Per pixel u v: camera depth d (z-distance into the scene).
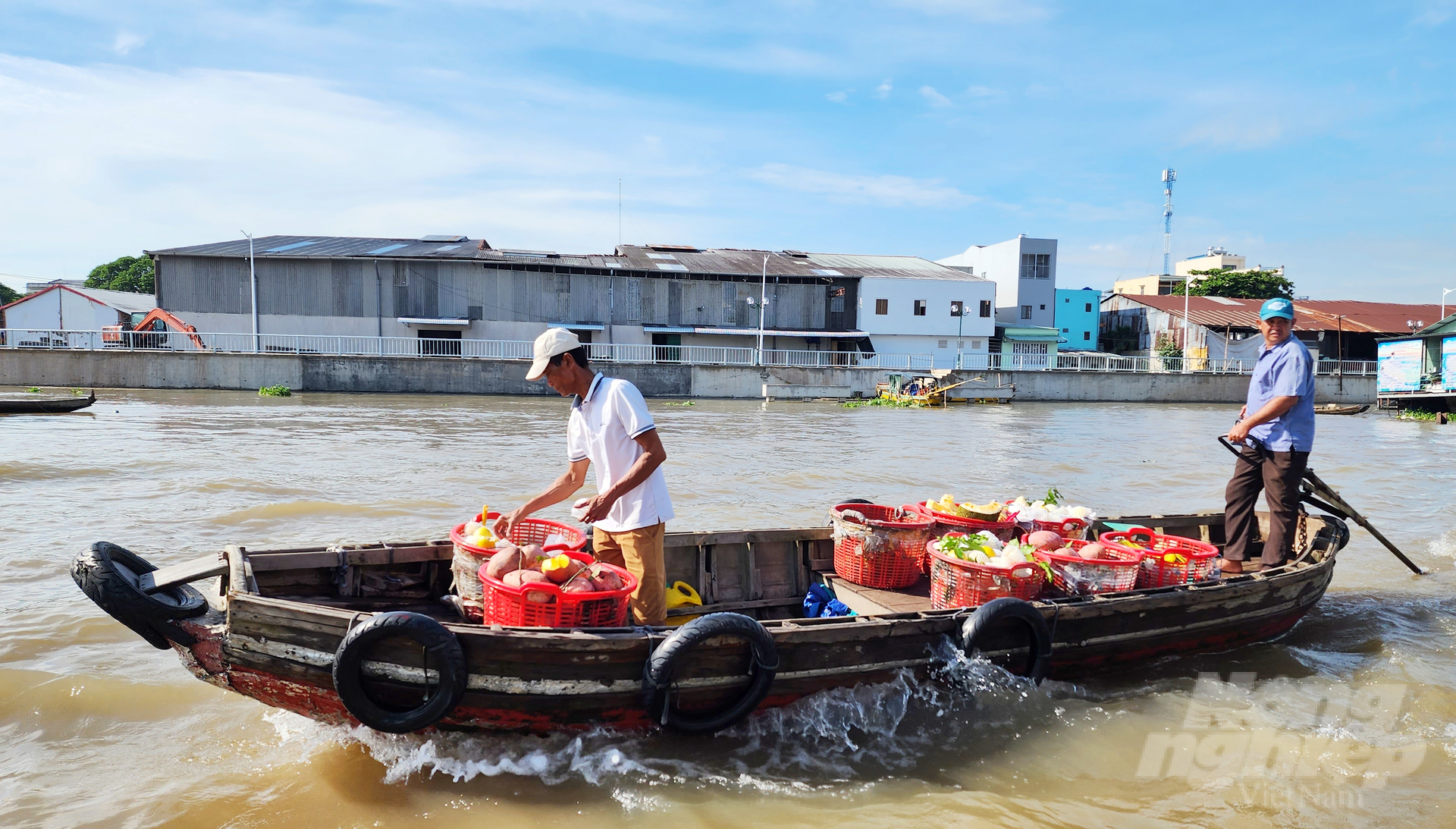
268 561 4.56
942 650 4.66
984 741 4.43
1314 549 6.73
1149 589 5.45
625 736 4.20
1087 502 12.23
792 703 4.39
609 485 4.39
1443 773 4.20
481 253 42.47
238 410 25.52
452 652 3.70
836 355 42.62
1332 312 51.84
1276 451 6.26
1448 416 30.30
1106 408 38.00
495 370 36.03
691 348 41.72
